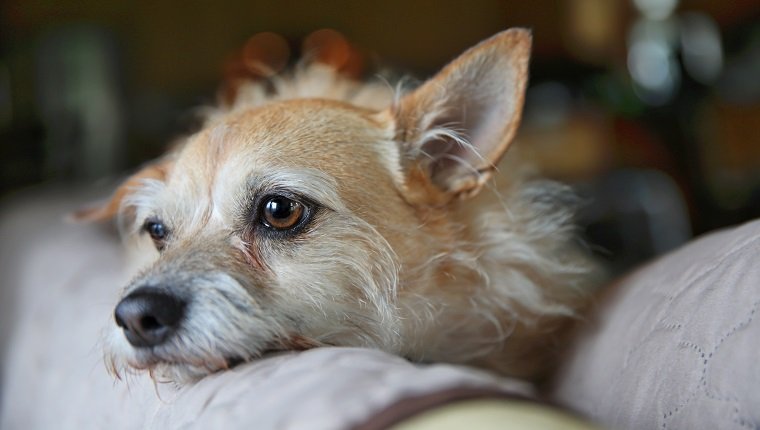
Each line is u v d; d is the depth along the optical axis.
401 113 0.42
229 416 0.27
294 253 0.38
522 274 0.42
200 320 0.35
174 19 1.43
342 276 0.38
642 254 0.91
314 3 1.51
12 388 0.55
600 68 1.11
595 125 1.05
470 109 0.42
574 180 0.94
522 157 0.47
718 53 1.01
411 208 0.41
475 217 0.42
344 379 0.26
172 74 1.43
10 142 1.12
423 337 0.40
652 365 0.31
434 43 1.58
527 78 0.40
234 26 1.46
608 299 0.39
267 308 0.36
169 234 0.41
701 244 0.35
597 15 1.13
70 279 0.52
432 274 0.40
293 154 0.39
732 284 0.30
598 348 0.36
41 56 1.16
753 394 0.27
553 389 0.39
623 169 0.97
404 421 0.22
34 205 0.79
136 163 1.21
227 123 0.42
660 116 1.02
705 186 0.99
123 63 1.24
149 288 0.35
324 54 1.04
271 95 0.55
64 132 1.15
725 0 1.00
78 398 0.41
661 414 0.30
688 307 0.31
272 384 0.28
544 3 1.33
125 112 1.21
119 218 0.49
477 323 0.42
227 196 0.39
